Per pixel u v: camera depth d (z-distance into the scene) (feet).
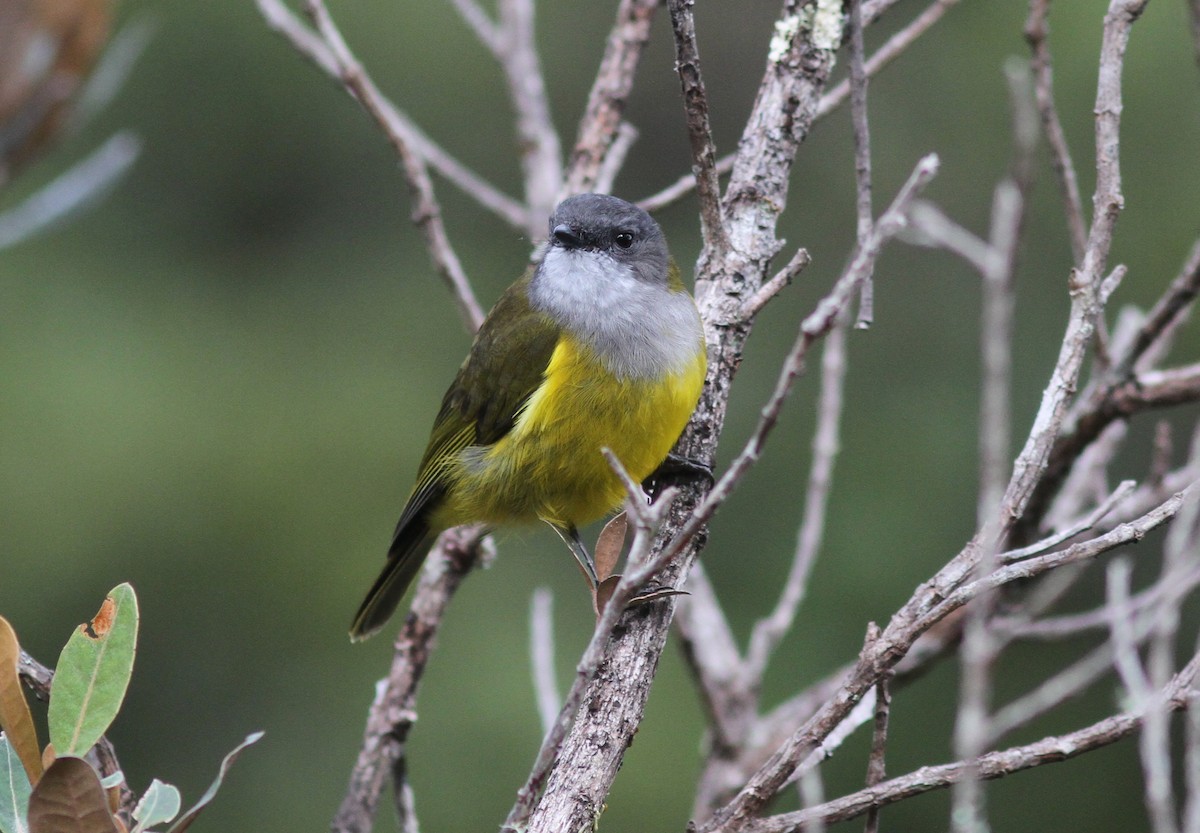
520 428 22.15
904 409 48.47
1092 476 20.31
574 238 21.97
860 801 12.92
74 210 15.65
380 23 58.80
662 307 21.45
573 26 60.13
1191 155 48.42
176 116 59.36
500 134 59.16
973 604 11.75
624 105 24.08
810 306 50.75
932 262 49.90
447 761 45.60
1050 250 47.39
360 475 53.42
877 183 52.70
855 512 47.37
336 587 51.42
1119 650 16.15
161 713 49.60
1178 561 14.26
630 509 11.51
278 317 57.88
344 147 60.08
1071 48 48.75
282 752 48.62
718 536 47.50
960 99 52.75
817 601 46.37
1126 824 39.37
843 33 18.74
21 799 11.83
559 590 48.21
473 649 47.06
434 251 22.39
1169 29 48.88
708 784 20.44
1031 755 12.89
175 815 11.97
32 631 51.03
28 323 56.29
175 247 59.31
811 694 21.20
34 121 12.62
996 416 11.51
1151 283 47.78
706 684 21.11
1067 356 13.67
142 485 52.49
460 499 23.40
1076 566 19.13
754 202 18.74
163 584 51.62
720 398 19.06
